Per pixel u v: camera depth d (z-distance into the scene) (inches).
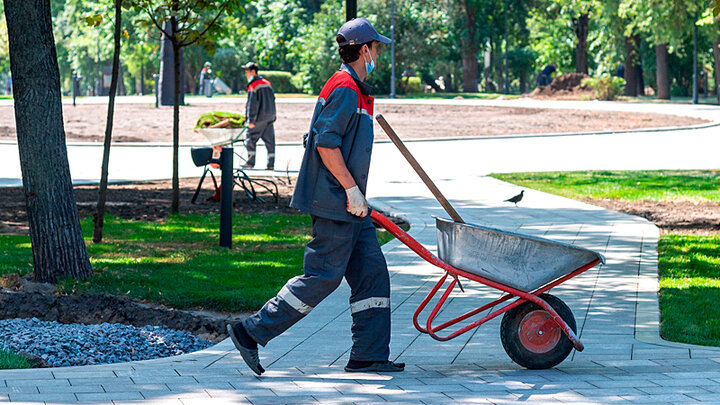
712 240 504.4
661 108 1904.5
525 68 3681.1
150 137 1366.9
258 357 257.8
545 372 257.1
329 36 2741.1
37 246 408.5
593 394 223.1
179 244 517.7
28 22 400.5
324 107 246.7
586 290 381.7
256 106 890.1
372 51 253.1
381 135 1385.3
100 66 3902.6
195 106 2092.8
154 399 220.1
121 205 670.5
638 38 2805.1
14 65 404.8
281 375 255.9
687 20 2249.0
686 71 2997.0
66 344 311.4
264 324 252.5
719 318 330.3
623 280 401.7
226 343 307.0
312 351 292.4
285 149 1175.6
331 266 251.9
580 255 251.8
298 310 252.2
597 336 305.0
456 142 1290.6
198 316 356.5
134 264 446.6
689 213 624.1
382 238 528.1
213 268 442.6
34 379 242.8
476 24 3164.4
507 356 281.1
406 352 288.0
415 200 689.6
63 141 410.9
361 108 249.3
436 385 238.4
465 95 2765.7
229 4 593.6
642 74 3036.4
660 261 446.3
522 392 227.5
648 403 212.7
